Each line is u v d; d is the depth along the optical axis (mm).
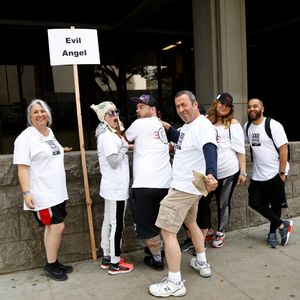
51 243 3271
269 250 3895
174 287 2953
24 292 3135
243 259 3678
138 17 10242
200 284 3174
